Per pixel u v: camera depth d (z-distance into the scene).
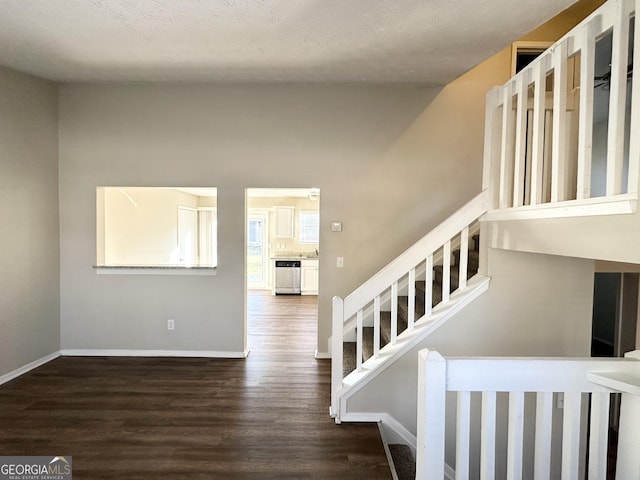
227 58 3.39
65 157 4.24
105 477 2.25
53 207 4.17
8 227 3.62
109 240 6.14
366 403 2.83
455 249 4.13
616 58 1.57
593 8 4.22
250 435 2.71
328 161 4.25
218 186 4.28
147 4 2.47
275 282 8.92
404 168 4.25
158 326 4.33
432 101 4.22
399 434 2.78
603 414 1.41
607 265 3.70
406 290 4.08
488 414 1.41
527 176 2.80
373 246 4.28
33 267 3.91
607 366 1.41
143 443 2.60
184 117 4.24
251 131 4.25
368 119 4.24
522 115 2.38
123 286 4.30
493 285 2.72
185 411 3.05
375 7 2.48
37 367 3.96
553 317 2.74
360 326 2.92
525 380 1.40
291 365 4.10
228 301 4.32
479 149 4.23
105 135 4.23
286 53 3.27
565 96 1.98
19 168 3.73
